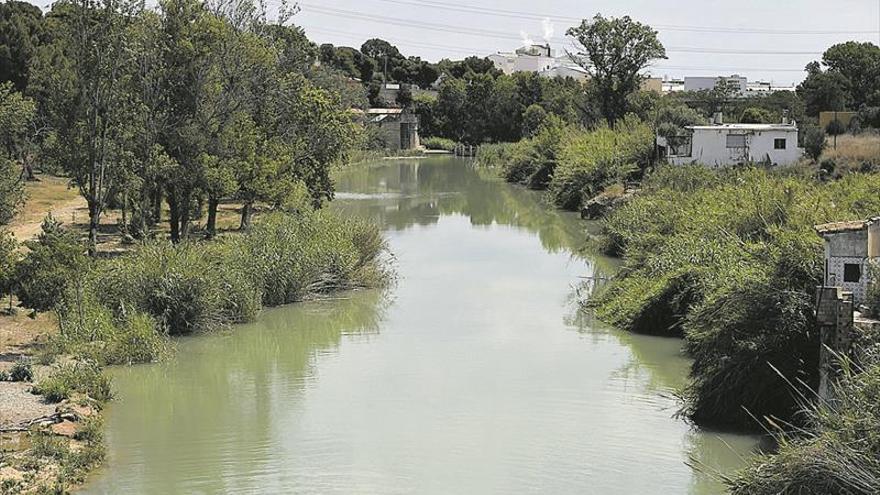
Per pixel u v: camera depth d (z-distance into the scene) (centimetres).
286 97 6203
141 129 4747
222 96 5138
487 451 2430
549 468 2316
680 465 2316
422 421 2664
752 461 2034
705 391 2577
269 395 2936
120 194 4966
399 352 3406
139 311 3584
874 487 1683
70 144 4566
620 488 2192
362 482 2241
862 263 2419
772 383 2472
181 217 5284
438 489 2195
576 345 3453
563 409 2742
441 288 4541
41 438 2370
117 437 2562
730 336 2545
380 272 4716
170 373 3194
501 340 3547
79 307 3381
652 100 12094
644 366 3164
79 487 2212
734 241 3631
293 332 3725
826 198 3844
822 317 2227
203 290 3709
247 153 5272
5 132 6100
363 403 2838
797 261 2561
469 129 16300
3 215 5194
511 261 5344
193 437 2559
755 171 5275
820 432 1900
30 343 3359
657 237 4341
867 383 1841
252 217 6344
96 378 2908
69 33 4534
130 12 4591
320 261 4362
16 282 3309
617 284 4100
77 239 3891
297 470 2319
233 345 3544
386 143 15875
